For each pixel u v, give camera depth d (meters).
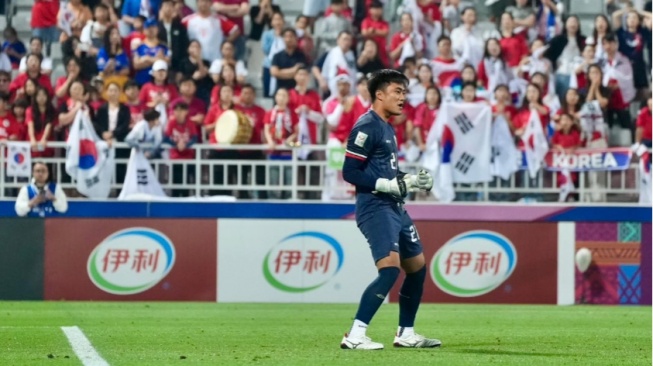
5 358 20.77
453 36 52.03
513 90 50.88
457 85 49.72
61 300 44.00
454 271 44.94
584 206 45.03
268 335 27.77
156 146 44.34
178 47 50.03
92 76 48.62
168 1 49.97
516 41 51.38
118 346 23.92
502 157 45.88
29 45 50.88
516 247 45.06
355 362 19.42
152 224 44.31
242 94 47.41
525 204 44.97
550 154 46.12
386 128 22.14
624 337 27.94
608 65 50.56
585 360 20.73
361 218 22.11
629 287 45.16
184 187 44.81
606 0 54.19
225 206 44.44
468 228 44.94
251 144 46.28
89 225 44.06
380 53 51.34
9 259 43.72
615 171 46.16
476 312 39.28
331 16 52.06
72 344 24.41
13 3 53.59
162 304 42.81
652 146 45.16
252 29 52.59
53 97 46.94
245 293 44.59
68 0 50.47
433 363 19.28
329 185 45.25
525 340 26.42
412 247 22.64
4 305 41.16
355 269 44.75
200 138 47.59
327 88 50.28
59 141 45.53
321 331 29.38
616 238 45.22
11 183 44.16
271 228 44.62
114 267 44.16
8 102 46.94
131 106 46.59
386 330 30.17
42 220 43.81
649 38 51.53
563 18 52.19
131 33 49.75
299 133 46.62
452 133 45.09
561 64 51.28
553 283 45.12
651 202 45.56
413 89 47.44
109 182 44.44
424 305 43.84
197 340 25.89
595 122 48.06
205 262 44.44
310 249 44.66
